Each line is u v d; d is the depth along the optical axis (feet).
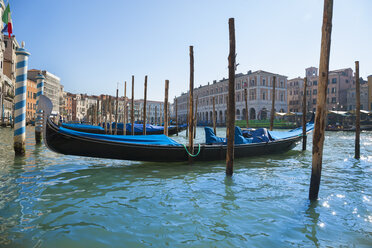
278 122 144.36
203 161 30.22
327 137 84.84
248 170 26.81
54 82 211.00
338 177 24.27
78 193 18.19
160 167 27.73
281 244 11.44
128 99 306.76
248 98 173.37
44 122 23.30
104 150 25.91
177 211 15.06
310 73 195.52
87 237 11.73
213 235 12.16
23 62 31.19
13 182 20.62
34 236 11.68
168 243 11.36
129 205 15.93
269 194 18.48
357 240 11.91
